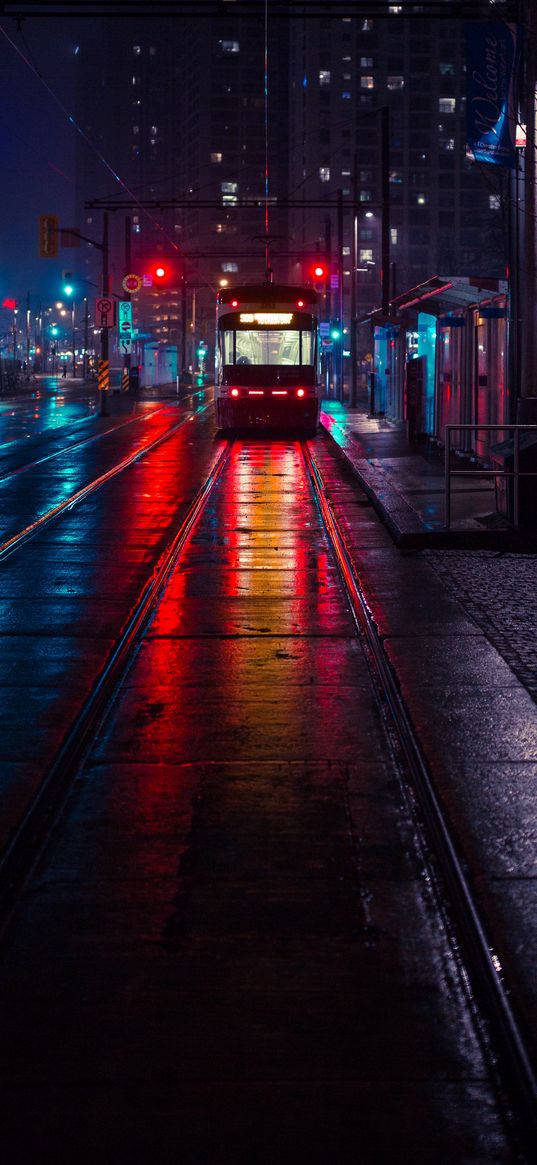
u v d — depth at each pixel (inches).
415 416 1195.9
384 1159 122.0
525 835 205.3
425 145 6717.5
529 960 159.0
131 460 1055.6
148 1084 133.8
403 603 423.5
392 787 236.5
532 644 356.5
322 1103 130.6
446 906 181.5
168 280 2645.2
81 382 4330.7
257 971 160.1
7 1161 121.3
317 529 632.4
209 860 199.0
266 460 1053.8
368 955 165.0
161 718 285.1
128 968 160.9
